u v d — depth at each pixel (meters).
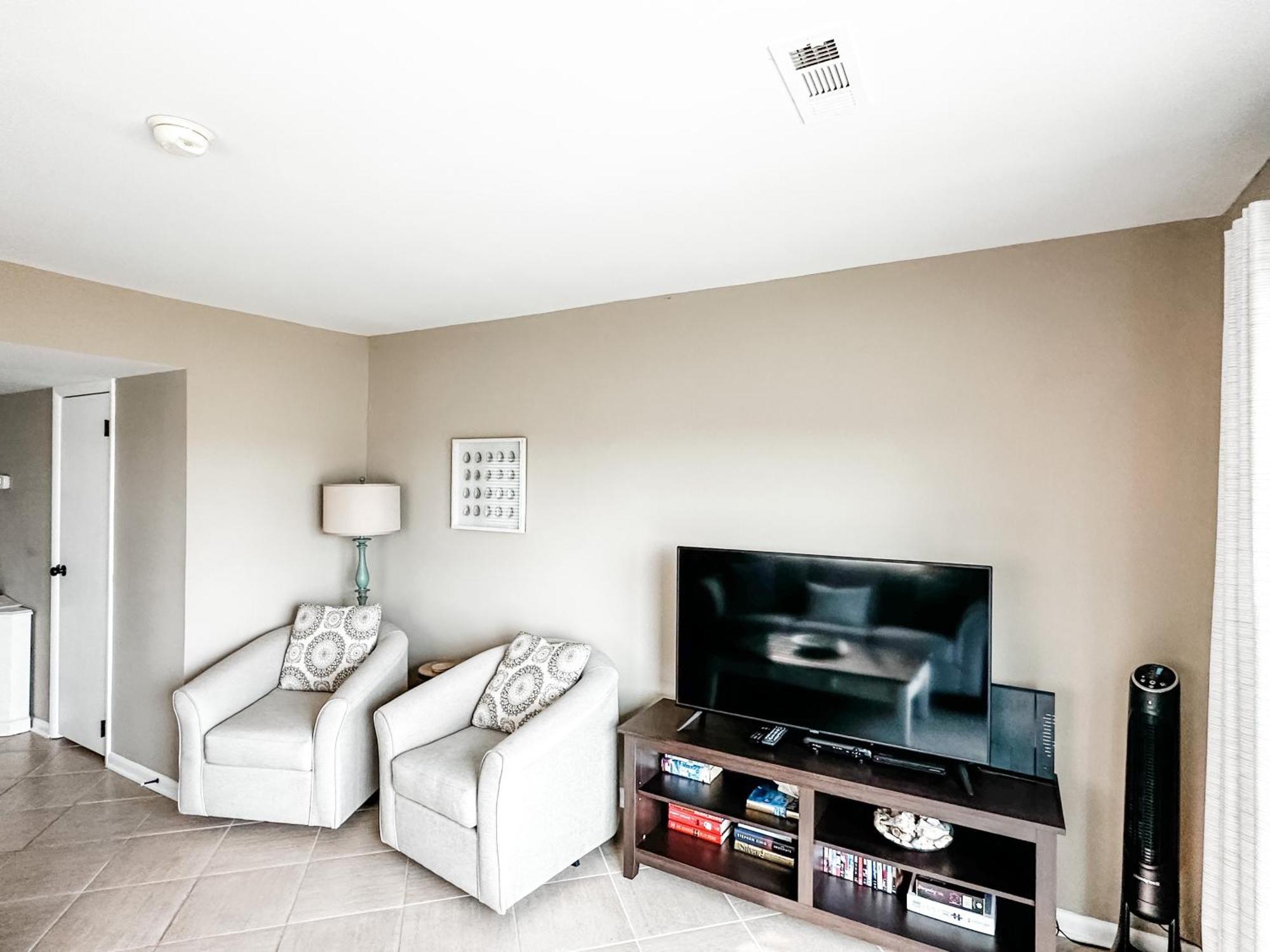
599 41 1.24
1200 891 2.07
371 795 3.12
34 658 4.07
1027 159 1.71
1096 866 2.22
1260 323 1.36
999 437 2.37
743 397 2.86
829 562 2.37
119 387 3.54
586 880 2.60
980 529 2.40
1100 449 2.22
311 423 3.78
